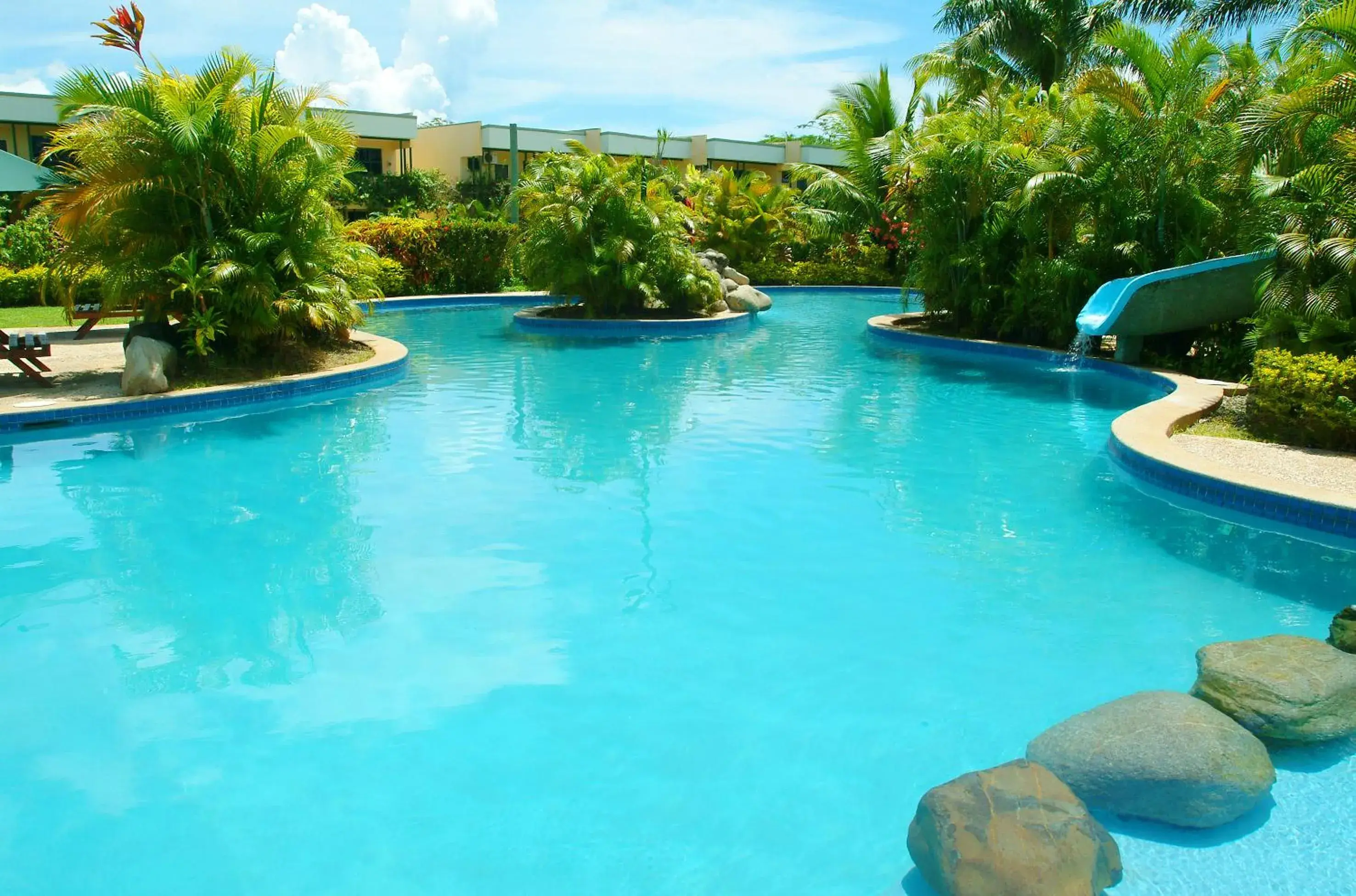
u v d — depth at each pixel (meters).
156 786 3.42
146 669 4.30
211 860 3.03
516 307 22.28
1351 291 8.80
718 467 7.80
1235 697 3.68
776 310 22.42
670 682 4.18
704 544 5.95
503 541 6.01
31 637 4.62
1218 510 6.45
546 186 17.66
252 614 4.90
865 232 28.94
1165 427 8.02
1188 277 11.74
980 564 5.62
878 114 29.30
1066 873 2.68
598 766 3.54
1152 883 2.85
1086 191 13.23
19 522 6.32
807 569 5.53
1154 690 3.97
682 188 29.02
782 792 3.38
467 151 42.47
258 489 7.13
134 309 11.38
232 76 10.40
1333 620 4.48
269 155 10.61
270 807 3.30
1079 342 13.06
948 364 13.48
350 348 12.86
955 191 15.13
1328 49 10.42
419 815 3.25
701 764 3.55
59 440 8.59
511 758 3.60
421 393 11.07
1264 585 5.30
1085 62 26.52
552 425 9.38
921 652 4.47
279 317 10.70
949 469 7.73
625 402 10.55
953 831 2.82
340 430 9.11
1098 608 4.98
